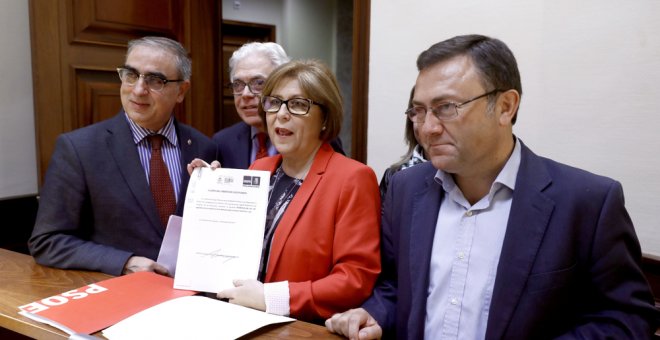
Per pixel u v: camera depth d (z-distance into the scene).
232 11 5.20
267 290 1.14
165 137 1.67
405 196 1.22
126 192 1.53
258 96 1.96
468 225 1.09
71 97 2.34
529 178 1.04
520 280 0.98
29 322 1.01
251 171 1.28
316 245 1.24
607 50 1.77
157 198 1.61
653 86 1.69
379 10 2.38
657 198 1.72
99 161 1.52
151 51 1.57
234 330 0.97
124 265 1.34
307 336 1.00
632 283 0.98
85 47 2.36
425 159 1.57
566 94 1.88
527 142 2.01
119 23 2.45
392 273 1.26
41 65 2.24
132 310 1.07
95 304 1.09
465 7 2.11
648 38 1.68
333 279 1.17
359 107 2.51
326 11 5.88
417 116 1.05
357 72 2.50
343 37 5.84
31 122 2.47
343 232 1.22
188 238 1.25
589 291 1.01
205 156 1.76
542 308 0.97
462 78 0.97
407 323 1.13
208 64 2.83
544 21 1.91
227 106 4.94
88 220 1.55
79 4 2.32
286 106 1.29
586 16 1.81
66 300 1.11
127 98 1.58
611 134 1.80
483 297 1.03
